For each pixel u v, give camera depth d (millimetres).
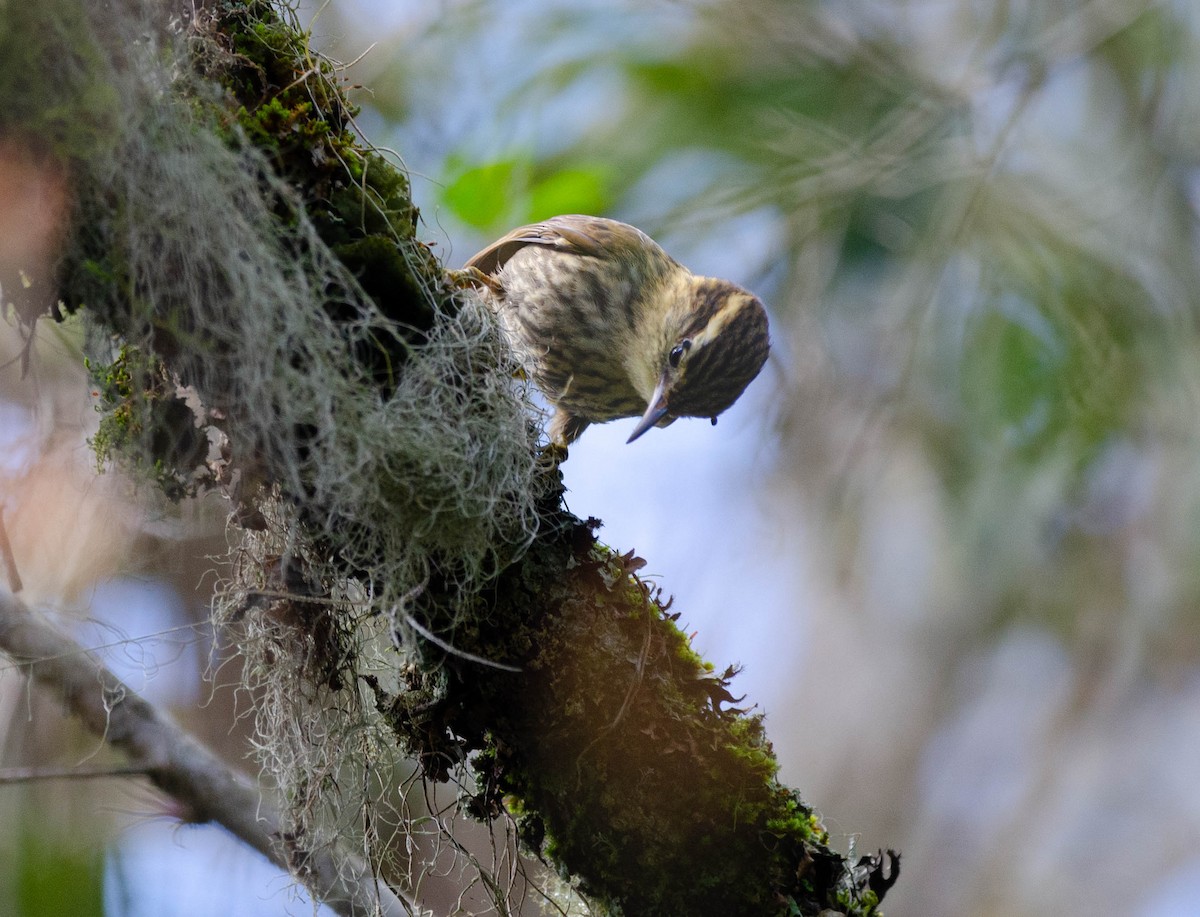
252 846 7469
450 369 6277
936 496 17062
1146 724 19328
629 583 6719
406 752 6801
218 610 6809
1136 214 14523
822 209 13336
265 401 5684
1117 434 15180
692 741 6602
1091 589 18938
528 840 6809
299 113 6223
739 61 13602
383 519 6020
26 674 7305
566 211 12242
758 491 13398
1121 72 15203
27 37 5453
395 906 7324
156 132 5668
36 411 7465
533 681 6473
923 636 18703
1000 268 14281
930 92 13102
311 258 5938
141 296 5727
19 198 5586
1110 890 18656
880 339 14180
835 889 6754
